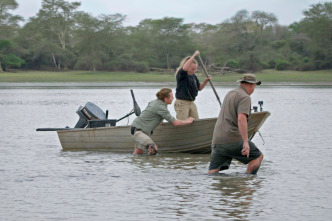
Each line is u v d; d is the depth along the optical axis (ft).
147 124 88.17
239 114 63.16
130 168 75.31
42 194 58.34
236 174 69.82
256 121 83.66
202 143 89.81
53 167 76.23
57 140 111.55
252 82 64.59
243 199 55.98
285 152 91.04
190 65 87.71
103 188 61.36
